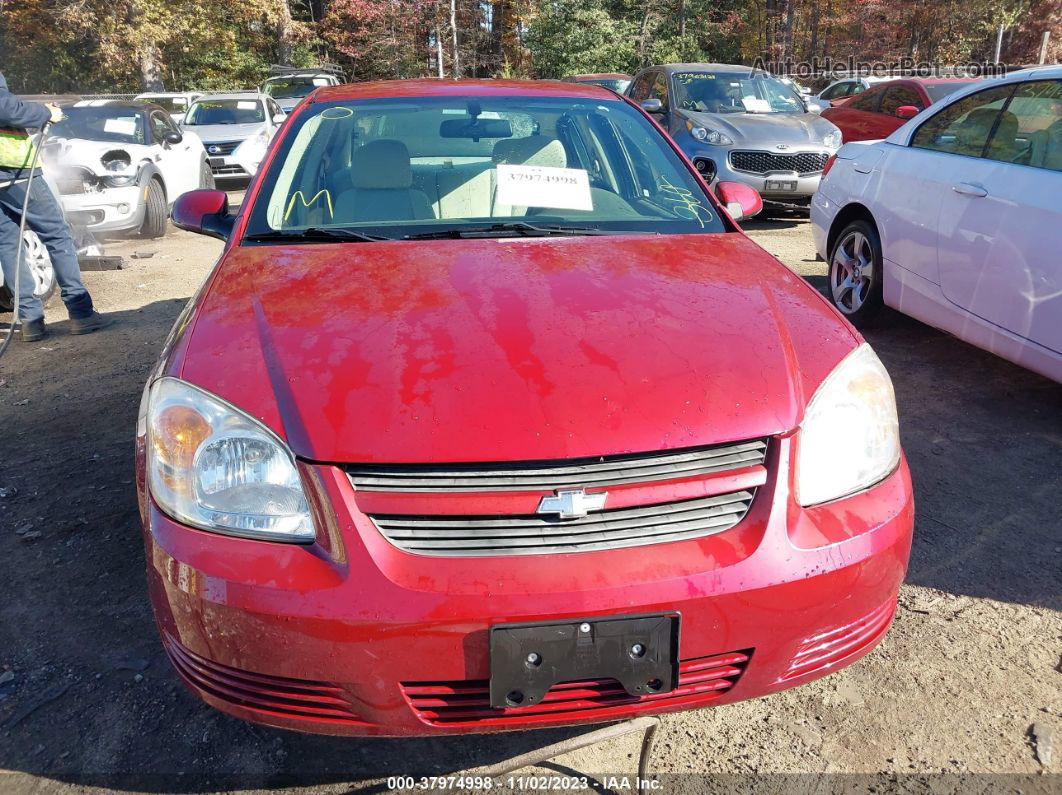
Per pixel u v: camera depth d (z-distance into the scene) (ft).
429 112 10.17
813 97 56.59
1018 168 12.24
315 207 9.02
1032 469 11.00
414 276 7.26
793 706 7.12
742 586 5.37
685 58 94.79
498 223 8.80
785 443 5.73
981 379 14.08
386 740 6.83
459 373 5.79
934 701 7.12
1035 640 7.82
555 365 5.88
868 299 15.97
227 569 5.34
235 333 6.49
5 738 6.79
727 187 10.39
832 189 17.04
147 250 27.43
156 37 69.77
